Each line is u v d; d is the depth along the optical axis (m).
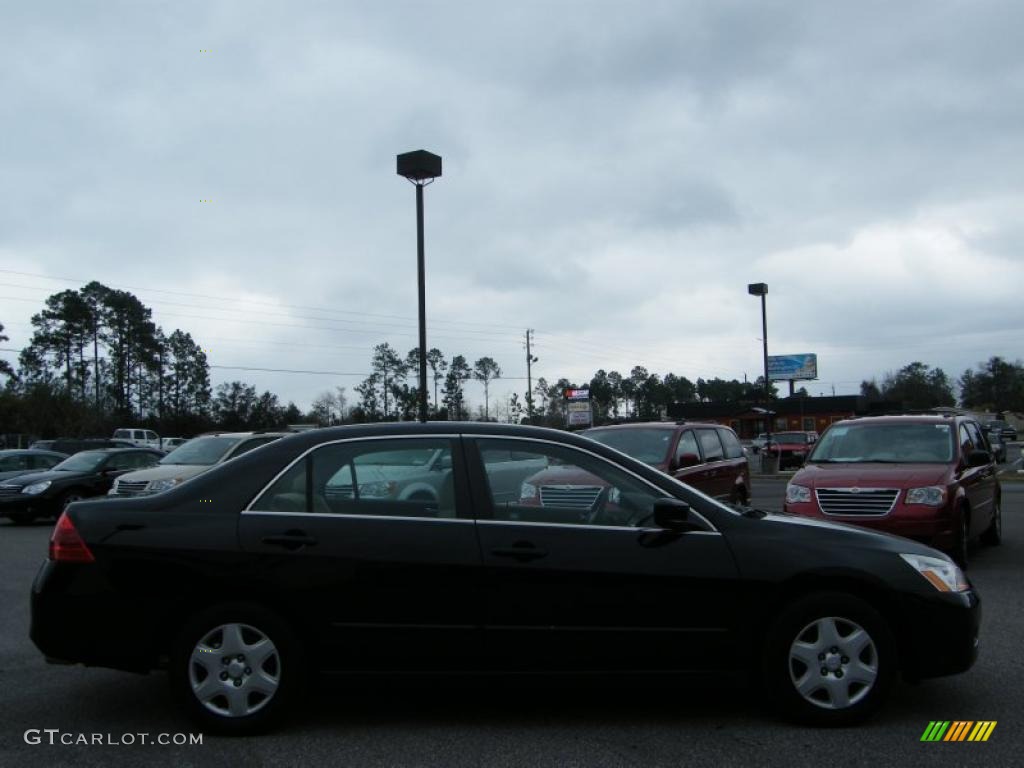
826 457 11.11
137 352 75.94
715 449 13.05
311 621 4.70
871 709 4.73
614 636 4.71
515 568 4.71
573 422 57.78
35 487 17.36
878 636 4.73
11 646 6.81
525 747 4.50
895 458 10.62
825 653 4.77
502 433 5.11
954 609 4.84
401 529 4.78
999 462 37.53
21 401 58.41
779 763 4.26
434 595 4.70
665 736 4.66
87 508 4.94
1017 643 6.58
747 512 5.18
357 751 4.47
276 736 4.70
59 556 4.79
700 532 4.87
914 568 4.87
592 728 4.80
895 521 9.41
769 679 4.76
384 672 4.72
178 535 4.76
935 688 5.49
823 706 4.73
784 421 80.88
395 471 4.96
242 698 4.66
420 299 19.89
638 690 5.51
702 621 4.74
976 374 109.88
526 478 5.04
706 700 5.30
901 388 108.31
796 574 4.76
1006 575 9.66
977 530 10.73
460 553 4.73
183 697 4.65
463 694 5.44
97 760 4.38
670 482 5.03
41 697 5.48
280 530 4.77
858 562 4.81
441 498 4.89
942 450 10.56
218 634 4.70
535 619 4.70
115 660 4.71
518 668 4.71
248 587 4.70
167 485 14.23
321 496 4.90
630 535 4.83
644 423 12.84
